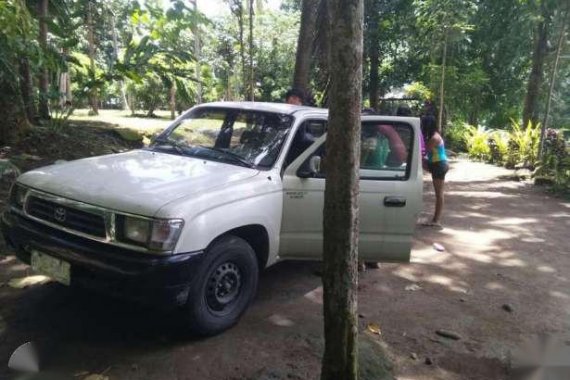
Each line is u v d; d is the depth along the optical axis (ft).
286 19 74.69
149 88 63.10
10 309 12.80
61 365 10.69
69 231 11.48
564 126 57.00
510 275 18.47
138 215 10.75
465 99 55.93
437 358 12.38
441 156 23.67
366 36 51.57
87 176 12.39
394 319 14.29
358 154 8.36
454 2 43.39
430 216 26.81
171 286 10.71
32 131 28.60
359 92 8.16
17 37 22.24
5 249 16.28
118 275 10.57
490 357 12.60
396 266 18.75
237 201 12.34
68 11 30.99
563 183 34.94
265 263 13.92
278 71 74.18
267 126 14.93
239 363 11.33
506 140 47.88
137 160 14.02
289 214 14.05
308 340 12.59
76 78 31.14
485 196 33.06
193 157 14.61
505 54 54.85
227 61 72.59
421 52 53.98
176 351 11.60
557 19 42.45
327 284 8.70
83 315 12.79
